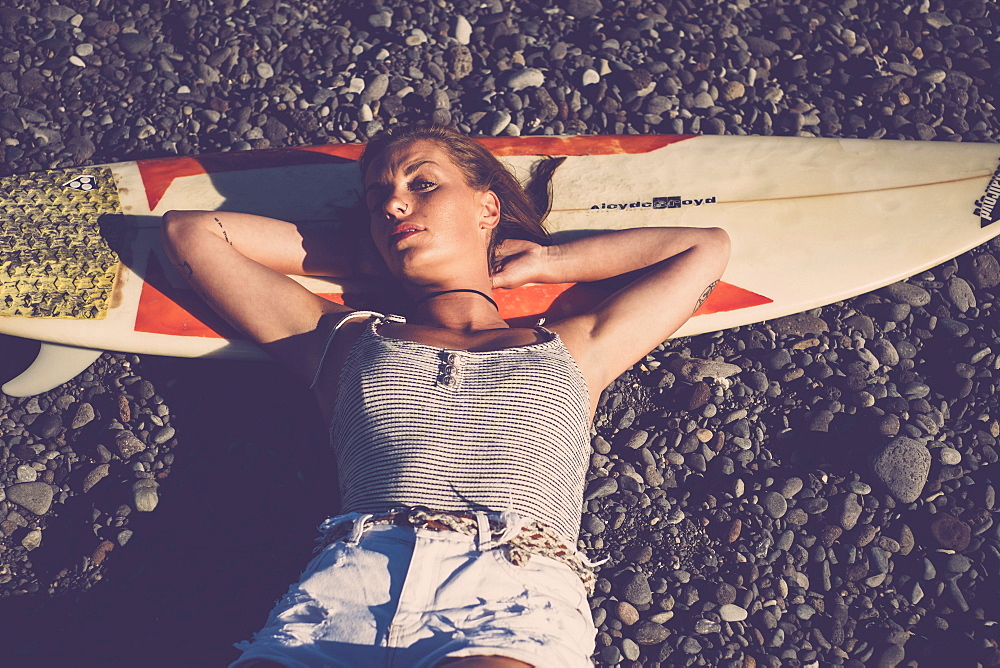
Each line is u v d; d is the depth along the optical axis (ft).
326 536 6.12
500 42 11.31
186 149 10.53
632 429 8.96
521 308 8.61
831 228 9.32
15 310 8.63
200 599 8.05
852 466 8.73
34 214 9.11
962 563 8.24
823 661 7.93
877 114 11.00
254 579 8.17
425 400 6.20
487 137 10.14
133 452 8.64
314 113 10.68
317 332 7.26
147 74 10.96
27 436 8.80
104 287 8.79
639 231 8.19
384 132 10.63
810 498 8.56
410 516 5.77
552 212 9.32
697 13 11.76
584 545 8.37
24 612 7.97
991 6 12.00
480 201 7.76
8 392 8.80
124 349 8.69
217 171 9.57
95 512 8.36
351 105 10.72
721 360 9.29
